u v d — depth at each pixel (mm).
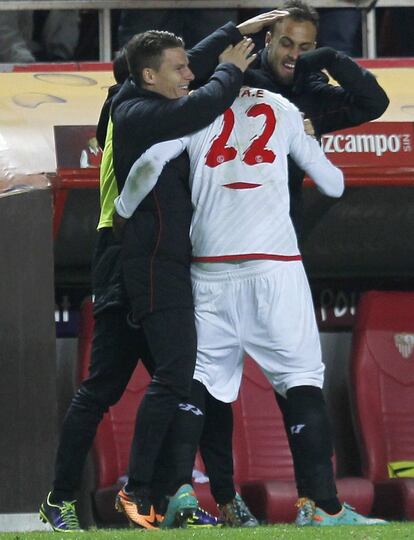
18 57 34469
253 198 19234
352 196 30547
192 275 19562
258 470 29672
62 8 34125
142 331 20297
